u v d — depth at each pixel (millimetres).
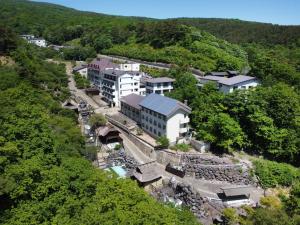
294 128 62656
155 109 61969
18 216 21781
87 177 28500
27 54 81688
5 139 27406
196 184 52969
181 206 43438
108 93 88750
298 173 56812
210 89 71312
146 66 106688
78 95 93312
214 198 48250
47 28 182750
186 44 118688
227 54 117562
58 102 70875
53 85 78625
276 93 64625
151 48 126562
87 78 108750
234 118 63531
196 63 104062
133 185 28891
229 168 55250
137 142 63344
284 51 136375
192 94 70125
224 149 60688
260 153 62344
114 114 78188
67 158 32406
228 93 67875
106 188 27016
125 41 144500
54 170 26953
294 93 69188
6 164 24859
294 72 86812
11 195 22672
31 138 29438
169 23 131000
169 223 24016
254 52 132375
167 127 59875
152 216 23984
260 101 63562
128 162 55000
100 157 56375
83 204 25141
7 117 30484
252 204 47406
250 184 55281
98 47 145875
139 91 87688
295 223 31672
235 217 40219
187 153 57844
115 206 24844
